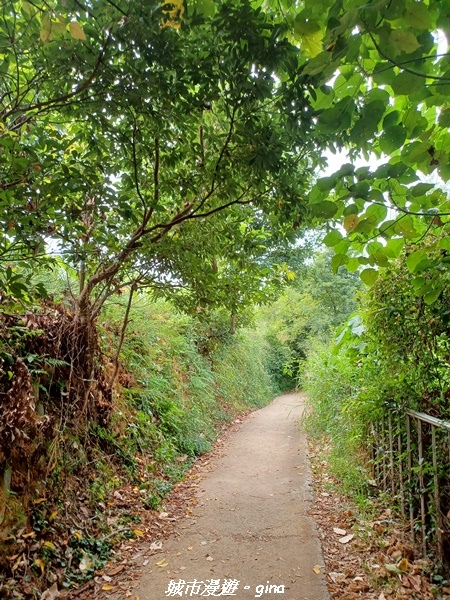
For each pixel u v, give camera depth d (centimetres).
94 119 238
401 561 266
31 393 299
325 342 1245
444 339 277
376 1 121
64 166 222
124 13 187
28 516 272
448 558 250
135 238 332
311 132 228
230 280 459
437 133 175
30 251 238
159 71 213
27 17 203
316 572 274
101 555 296
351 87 180
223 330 979
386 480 367
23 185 209
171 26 189
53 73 214
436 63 150
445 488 261
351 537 320
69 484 329
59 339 354
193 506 400
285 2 196
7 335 294
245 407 1017
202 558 298
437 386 298
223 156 272
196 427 639
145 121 252
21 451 279
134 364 556
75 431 360
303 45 169
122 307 585
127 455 431
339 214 191
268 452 611
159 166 328
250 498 418
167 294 408
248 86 209
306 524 350
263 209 305
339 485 426
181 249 348
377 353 364
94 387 402
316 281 1509
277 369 1532
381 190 186
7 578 234
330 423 543
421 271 223
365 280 207
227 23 186
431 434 284
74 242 262
